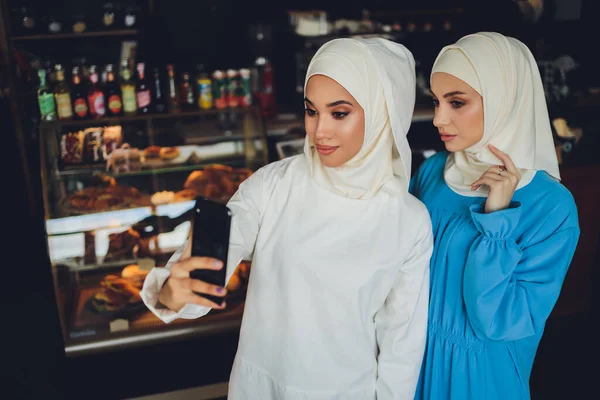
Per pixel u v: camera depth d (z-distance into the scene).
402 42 4.85
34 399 2.94
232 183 3.31
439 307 1.76
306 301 1.53
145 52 4.36
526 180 1.71
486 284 1.59
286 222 1.55
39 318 3.75
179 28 4.54
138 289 3.17
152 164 3.24
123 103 3.29
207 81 3.34
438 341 1.76
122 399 2.89
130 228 3.21
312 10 4.82
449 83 1.63
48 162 3.07
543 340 3.40
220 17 4.60
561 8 4.55
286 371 1.56
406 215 1.57
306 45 4.58
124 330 3.02
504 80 1.63
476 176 1.76
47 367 3.22
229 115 3.36
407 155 1.53
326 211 1.54
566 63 4.14
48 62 4.39
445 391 1.77
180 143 3.31
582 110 4.11
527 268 1.66
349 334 1.55
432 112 4.39
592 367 3.15
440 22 5.09
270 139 3.88
